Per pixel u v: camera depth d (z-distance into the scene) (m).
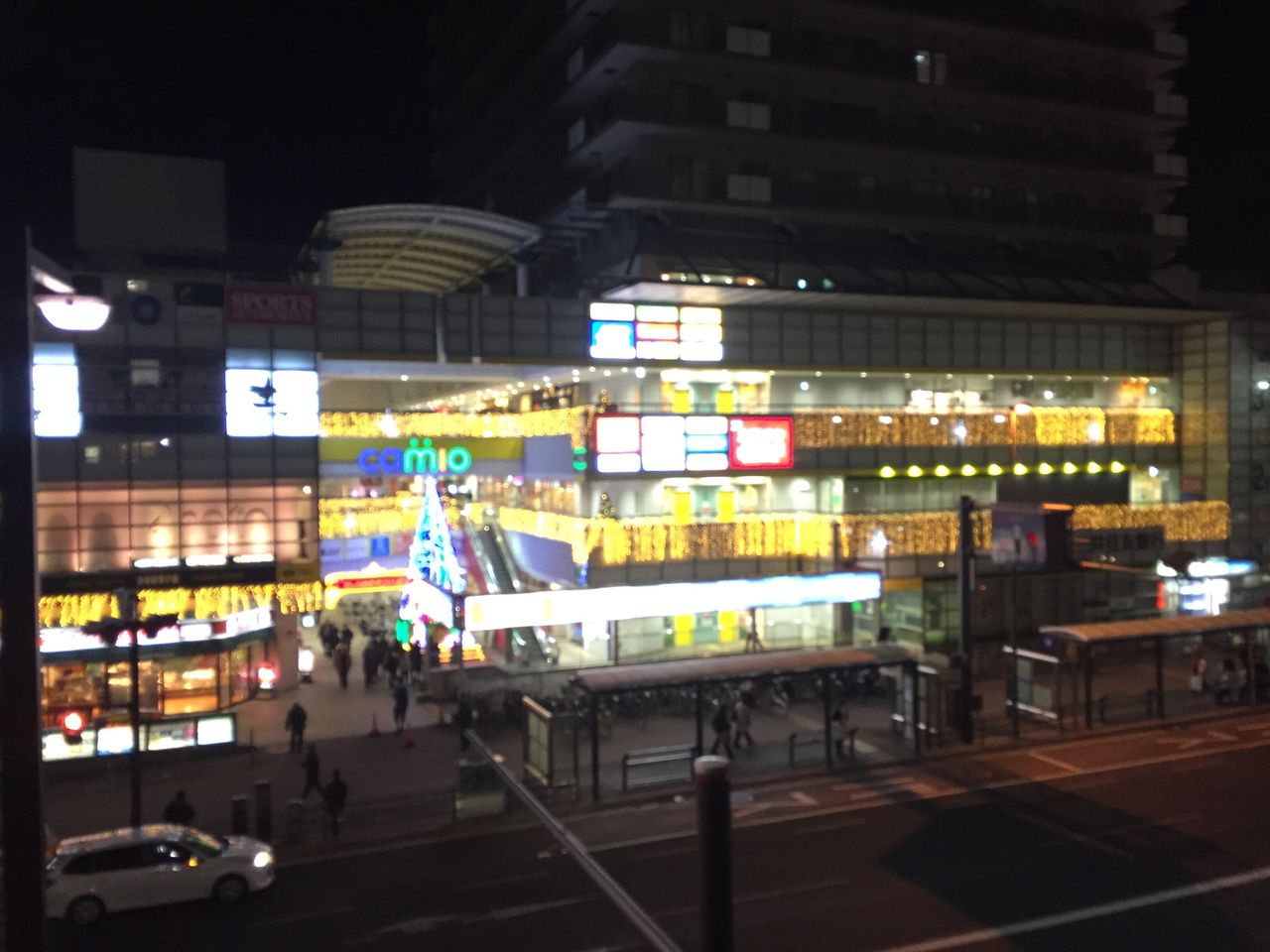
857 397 48.78
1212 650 46.12
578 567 42.66
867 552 44.22
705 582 38.59
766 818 24.94
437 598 38.91
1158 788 26.73
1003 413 50.22
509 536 54.66
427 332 40.09
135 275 35.94
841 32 47.34
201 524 36.72
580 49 45.81
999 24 49.47
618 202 43.97
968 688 31.72
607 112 44.22
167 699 35.00
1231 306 58.19
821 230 48.53
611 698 34.47
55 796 27.39
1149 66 55.19
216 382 36.94
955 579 43.25
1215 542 52.59
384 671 42.09
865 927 18.55
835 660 30.45
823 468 46.19
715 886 7.49
